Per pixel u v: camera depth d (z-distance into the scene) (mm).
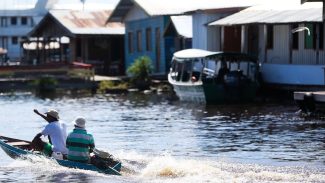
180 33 107438
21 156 47781
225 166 46375
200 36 103812
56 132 46781
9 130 67750
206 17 102000
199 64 94250
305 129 63219
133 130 65625
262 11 95188
